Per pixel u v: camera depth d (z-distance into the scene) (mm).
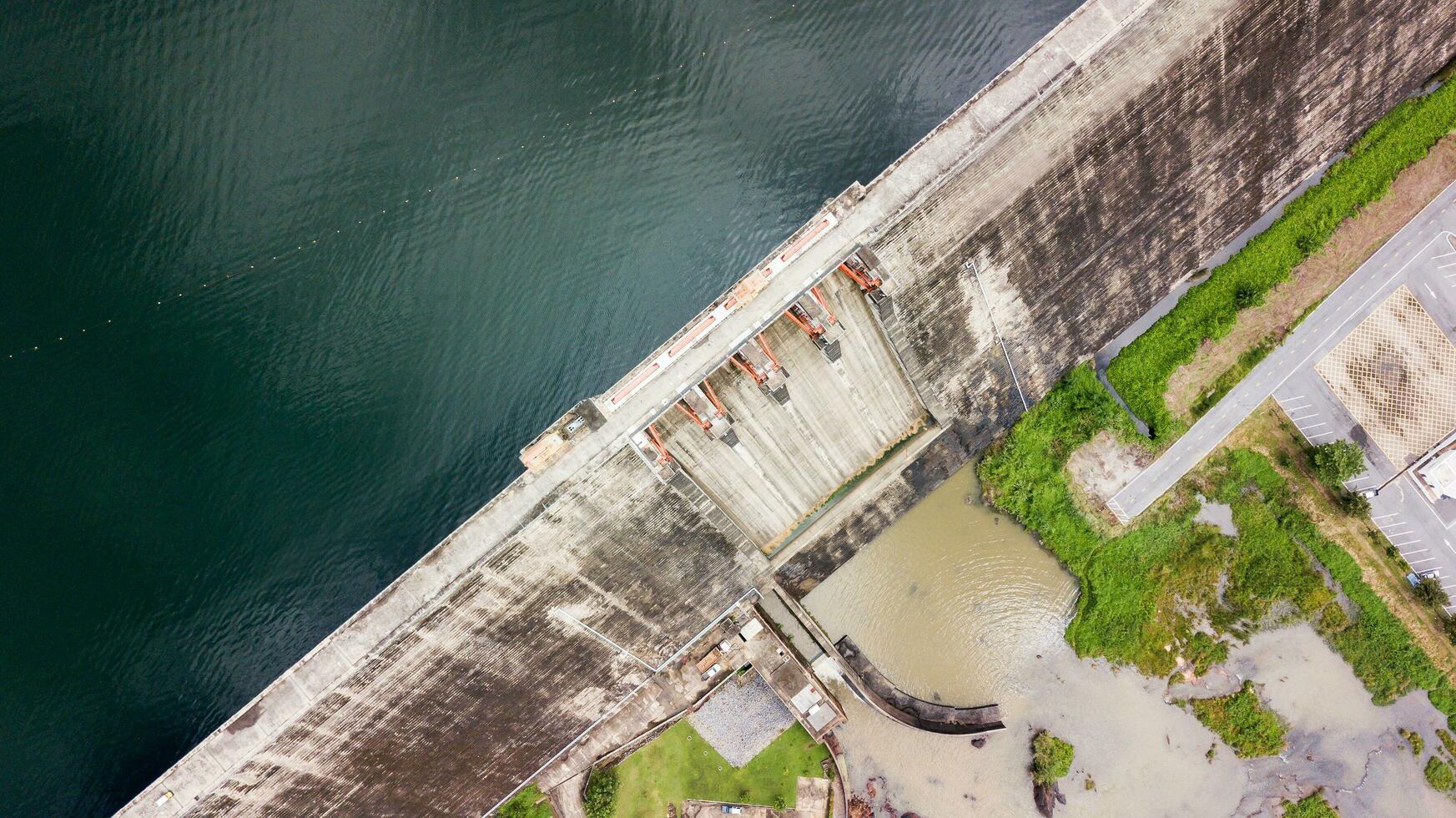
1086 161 84438
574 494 81062
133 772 89688
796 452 91438
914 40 91938
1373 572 89438
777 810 90812
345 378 91188
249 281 90438
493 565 81250
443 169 91188
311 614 90250
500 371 91500
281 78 89625
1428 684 88000
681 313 91375
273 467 91000
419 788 91250
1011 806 90125
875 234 80750
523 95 91562
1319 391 91438
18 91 87438
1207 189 91250
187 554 90500
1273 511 90688
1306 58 87812
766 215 91938
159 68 88375
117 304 89750
